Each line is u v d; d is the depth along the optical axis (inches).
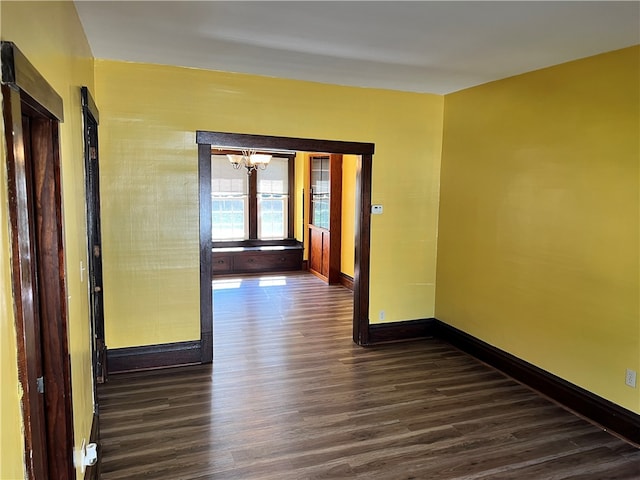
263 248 344.2
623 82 122.7
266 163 298.2
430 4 97.8
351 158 285.7
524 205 156.3
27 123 66.8
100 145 152.3
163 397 143.9
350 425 128.7
